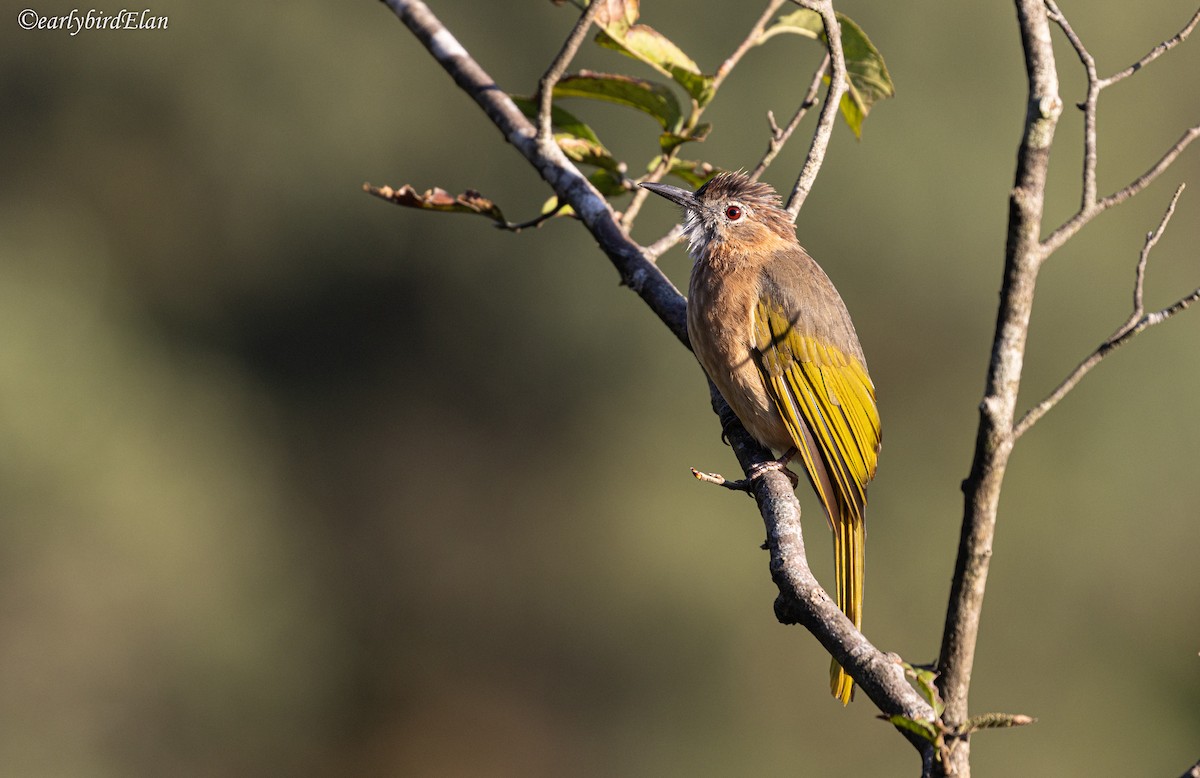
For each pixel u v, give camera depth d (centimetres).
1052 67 285
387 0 600
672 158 592
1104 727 1733
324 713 2084
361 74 1867
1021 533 1731
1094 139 297
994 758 1716
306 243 1980
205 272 1995
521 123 566
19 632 1702
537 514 2069
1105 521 1734
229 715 1862
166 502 1820
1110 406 1720
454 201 552
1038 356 1712
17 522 1700
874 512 1795
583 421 1977
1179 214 1741
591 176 600
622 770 1941
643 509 1900
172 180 1934
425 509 2156
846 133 1639
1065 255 1683
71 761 1714
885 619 1775
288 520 2083
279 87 1873
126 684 1773
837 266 1688
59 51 1873
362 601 2164
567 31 1811
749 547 1888
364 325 2053
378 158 1905
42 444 1719
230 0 1852
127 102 1897
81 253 1898
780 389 575
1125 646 1764
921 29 1617
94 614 1739
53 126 1905
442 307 2008
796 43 1652
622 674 1966
